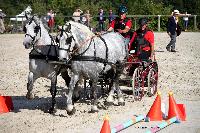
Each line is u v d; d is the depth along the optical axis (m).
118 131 11.10
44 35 12.95
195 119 12.68
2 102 13.62
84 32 12.68
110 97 14.36
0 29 45.25
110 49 13.55
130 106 14.23
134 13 48.97
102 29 39.31
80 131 11.44
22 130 11.62
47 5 52.97
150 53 15.60
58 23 44.03
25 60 25.30
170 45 28.81
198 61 24.47
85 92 15.30
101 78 14.03
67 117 12.87
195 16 48.19
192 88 17.16
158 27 46.56
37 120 12.57
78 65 12.68
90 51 12.77
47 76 13.12
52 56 12.84
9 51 29.84
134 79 14.80
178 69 21.62
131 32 15.97
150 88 15.66
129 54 15.50
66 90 16.98
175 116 12.37
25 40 12.79
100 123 12.20
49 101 15.02
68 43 12.17
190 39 38.31
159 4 49.78
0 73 20.75
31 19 12.90
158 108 12.58
